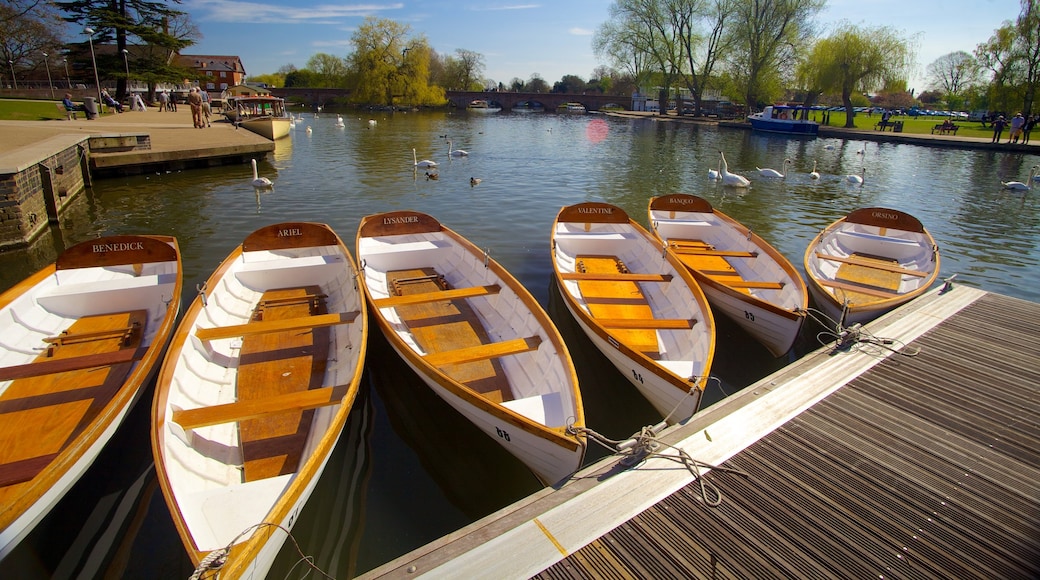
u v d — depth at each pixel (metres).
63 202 16.48
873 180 26.70
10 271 11.95
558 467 5.67
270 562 4.50
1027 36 43.69
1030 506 5.08
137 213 16.58
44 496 4.81
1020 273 13.39
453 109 87.69
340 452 6.68
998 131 40.97
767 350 9.38
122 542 5.25
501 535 4.57
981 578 4.34
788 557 4.47
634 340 8.34
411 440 6.92
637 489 5.11
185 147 23.59
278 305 9.16
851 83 53.34
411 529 5.61
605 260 11.78
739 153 36.75
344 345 7.70
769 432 5.98
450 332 8.48
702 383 6.25
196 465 5.34
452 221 16.70
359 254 10.48
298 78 107.62
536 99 91.88
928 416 6.35
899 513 4.95
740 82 62.19
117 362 6.81
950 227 17.64
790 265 10.31
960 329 8.55
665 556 4.43
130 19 46.62
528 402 6.06
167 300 8.86
